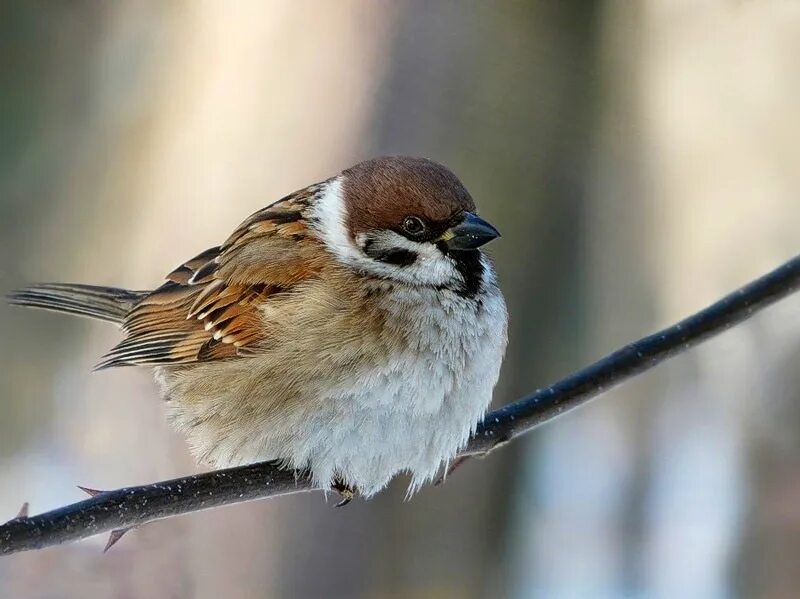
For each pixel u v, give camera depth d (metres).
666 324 14.80
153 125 12.76
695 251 15.38
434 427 7.43
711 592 14.73
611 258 13.72
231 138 11.88
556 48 12.58
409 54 11.77
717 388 16.06
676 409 16.39
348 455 7.35
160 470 12.10
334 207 7.72
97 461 12.45
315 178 11.63
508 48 12.16
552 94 12.55
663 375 16.45
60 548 11.16
